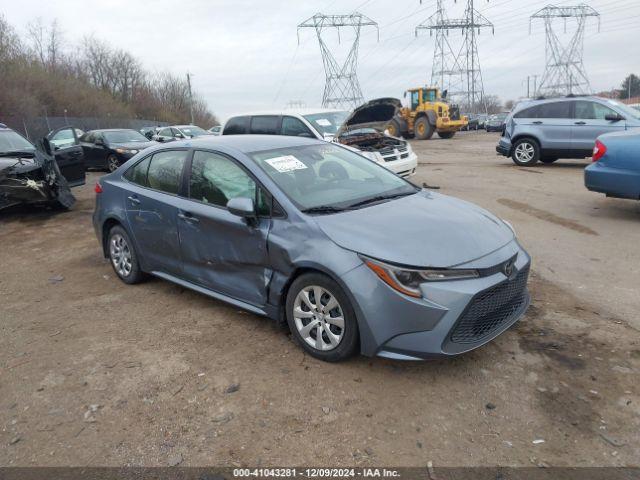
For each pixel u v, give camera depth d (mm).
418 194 4285
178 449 2725
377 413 2955
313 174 4141
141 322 4320
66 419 3021
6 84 29312
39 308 4773
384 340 3148
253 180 3916
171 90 77000
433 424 2844
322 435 2791
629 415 2842
